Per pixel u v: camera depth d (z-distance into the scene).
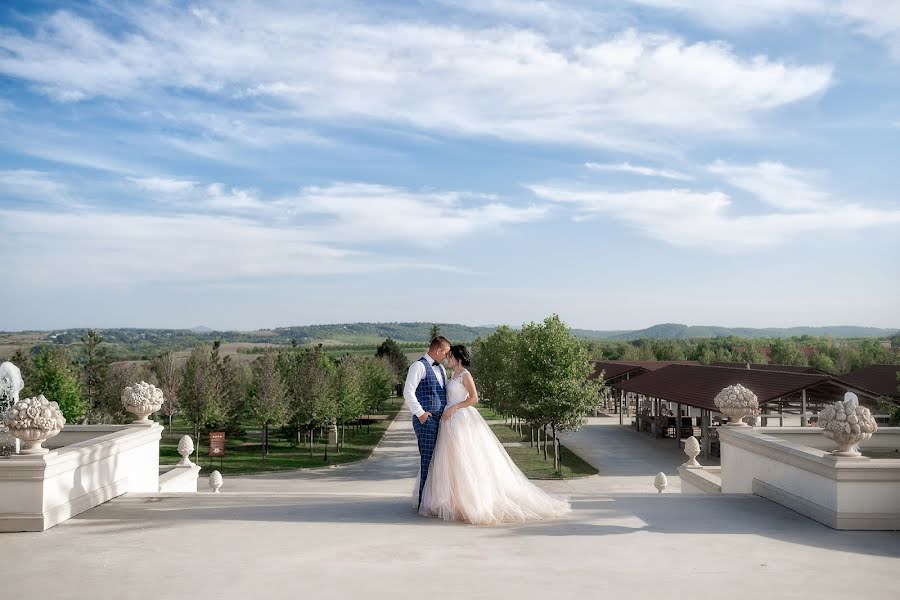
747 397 10.77
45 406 7.27
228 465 38.53
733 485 10.44
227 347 185.50
